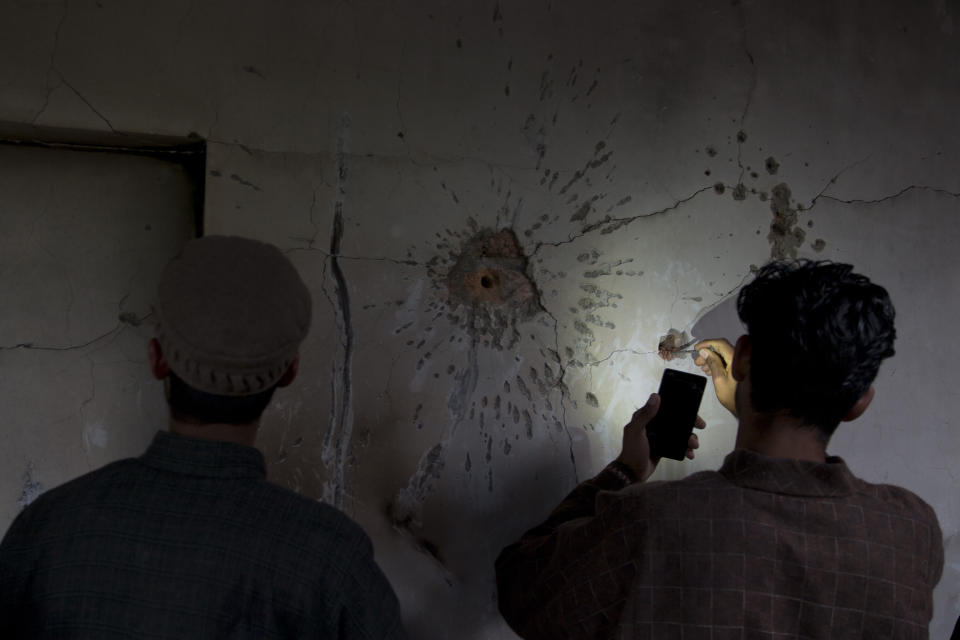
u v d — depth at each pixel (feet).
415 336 4.78
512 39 4.95
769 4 5.67
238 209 4.35
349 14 4.58
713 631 2.95
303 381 4.53
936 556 3.17
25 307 4.47
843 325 2.88
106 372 4.60
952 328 6.31
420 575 4.86
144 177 4.62
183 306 2.48
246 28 4.36
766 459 3.07
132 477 2.62
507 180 4.96
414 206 4.74
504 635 5.10
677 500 3.10
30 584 2.52
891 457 6.13
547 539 3.84
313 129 4.50
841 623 2.91
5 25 3.93
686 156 5.42
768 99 5.66
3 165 4.41
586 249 5.17
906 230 6.15
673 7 5.39
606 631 3.30
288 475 4.53
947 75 6.35
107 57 4.11
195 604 2.48
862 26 6.01
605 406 5.27
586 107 5.14
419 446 4.83
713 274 5.51
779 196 5.70
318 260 4.53
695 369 5.48
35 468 4.51
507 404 5.03
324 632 2.63
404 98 4.70
